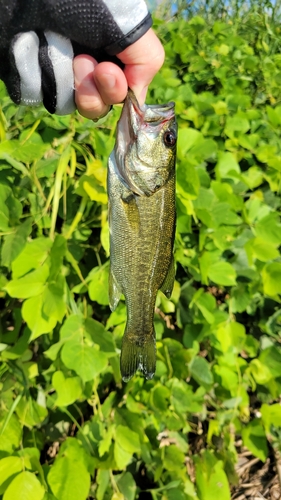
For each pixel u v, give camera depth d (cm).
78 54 28
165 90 59
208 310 44
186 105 61
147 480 50
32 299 34
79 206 42
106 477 42
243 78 77
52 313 34
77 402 46
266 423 47
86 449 40
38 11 26
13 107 42
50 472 35
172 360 47
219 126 57
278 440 53
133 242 31
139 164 30
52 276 35
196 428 54
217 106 59
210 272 45
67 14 26
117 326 44
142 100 31
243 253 50
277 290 46
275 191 57
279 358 50
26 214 40
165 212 32
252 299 55
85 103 28
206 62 73
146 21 28
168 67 74
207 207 46
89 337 38
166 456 46
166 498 45
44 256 36
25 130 40
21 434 38
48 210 41
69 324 37
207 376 46
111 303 32
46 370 40
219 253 47
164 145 31
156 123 31
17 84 28
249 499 53
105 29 27
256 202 50
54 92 28
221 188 47
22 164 38
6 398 40
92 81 28
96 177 37
